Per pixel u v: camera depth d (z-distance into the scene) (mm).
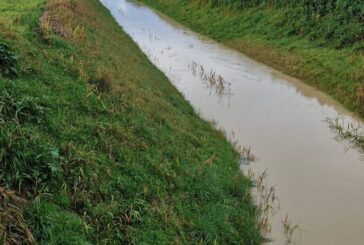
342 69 21969
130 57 21875
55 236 7363
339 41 24562
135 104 13539
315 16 27828
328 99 20531
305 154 14852
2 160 8273
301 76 23422
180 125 14523
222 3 36156
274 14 30781
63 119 10398
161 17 39438
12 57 11359
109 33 24875
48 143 9188
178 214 9602
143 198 9492
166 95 18516
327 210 11688
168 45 29922
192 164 11875
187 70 24406
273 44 27734
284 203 11938
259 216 11195
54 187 8469
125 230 8359
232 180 12078
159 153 11383
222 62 26391
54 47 14836
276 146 15422
